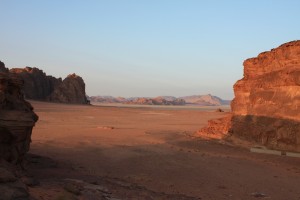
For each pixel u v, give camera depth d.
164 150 22.73
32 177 11.66
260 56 27.84
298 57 23.56
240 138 26.33
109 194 11.38
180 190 13.53
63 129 33.53
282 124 23.02
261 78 26.20
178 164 18.53
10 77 12.66
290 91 23.17
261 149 23.20
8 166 10.97
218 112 81.00
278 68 25.08
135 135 30.48
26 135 12.48
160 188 13.66
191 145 25.59
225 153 22.72
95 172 15.67
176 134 32.12
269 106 24.58
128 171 16.45
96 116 56.66
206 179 15.54
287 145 22.62
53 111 61.69
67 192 10.14
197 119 57.78
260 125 24.73
